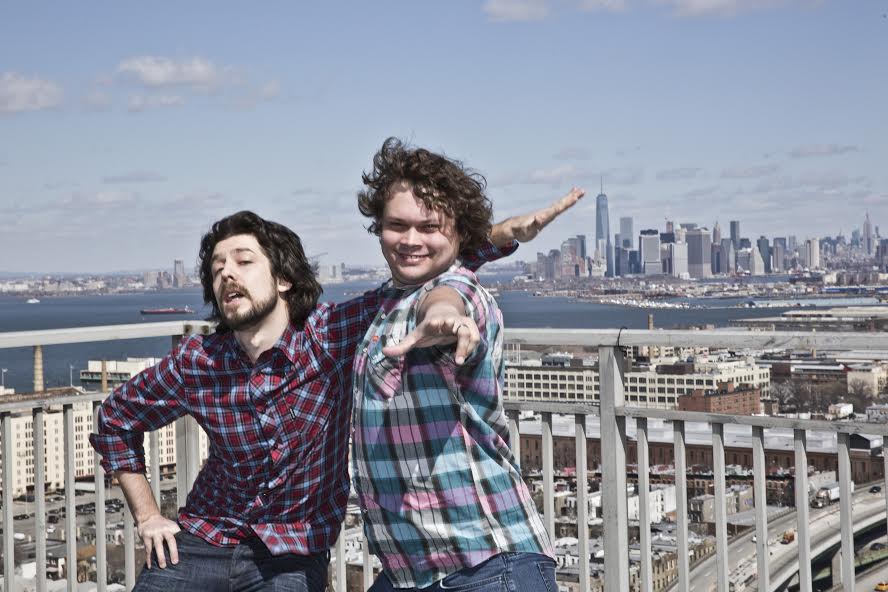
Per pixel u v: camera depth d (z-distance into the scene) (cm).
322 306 237
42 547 342
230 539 236
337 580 352
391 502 193
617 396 300
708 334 278
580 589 313
